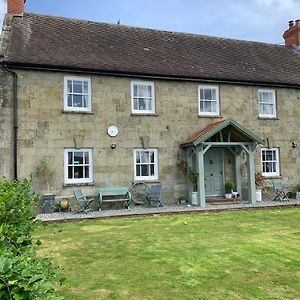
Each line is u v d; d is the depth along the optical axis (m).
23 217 3.72
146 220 12.06
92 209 14.59
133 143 15.54
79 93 15.01
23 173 13.77
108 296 5.16
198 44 19.78
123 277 6.01
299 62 21.03
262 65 19.47
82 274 6.18
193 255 7.33
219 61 18.59
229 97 17.41
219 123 15.37
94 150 14.92
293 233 9.51
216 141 16.39
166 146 16.06
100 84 15.27
